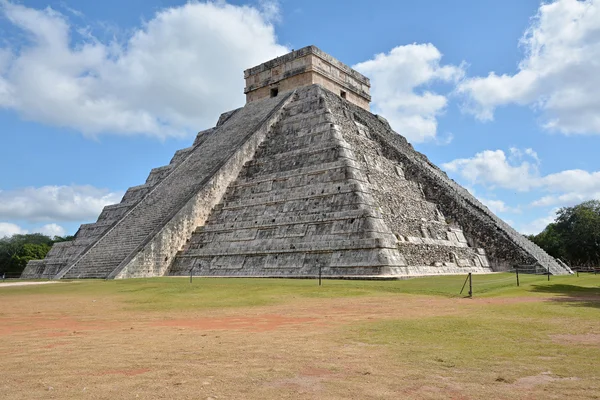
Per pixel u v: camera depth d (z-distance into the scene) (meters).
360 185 26.86
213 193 33.59
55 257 40.09
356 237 24.84
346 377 6.04
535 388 5.53
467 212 34.44
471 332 9.11
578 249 51.47
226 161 34.69
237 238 29.67
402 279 21.88
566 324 9.94
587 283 21.41
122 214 38.59
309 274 25.34
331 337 8.84
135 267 28.52
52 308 14.63
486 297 15.95
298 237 27.00
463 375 6.12
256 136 36.97
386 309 13.14
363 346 7.96
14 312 13.74
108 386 5.64
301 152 32.28
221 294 17.48
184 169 37.91
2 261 70.12
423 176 36.53
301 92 40.66
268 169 33.75
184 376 6.09
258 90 45.28
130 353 7.53
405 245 27.12
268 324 10.77
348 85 45.41
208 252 30.09
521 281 21.30
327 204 27.36
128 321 11.73
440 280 21.23
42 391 5.44
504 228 34.22
